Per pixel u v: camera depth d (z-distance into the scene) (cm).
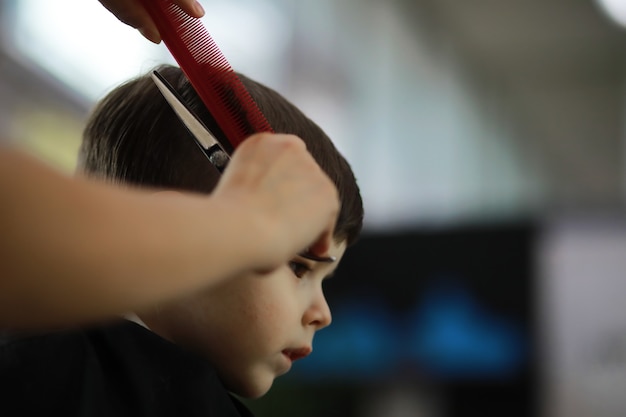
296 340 68
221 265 40
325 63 471
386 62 559
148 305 39
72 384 55
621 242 287
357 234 77
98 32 255
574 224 294
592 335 285
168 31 60
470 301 301
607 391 279
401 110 579
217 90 59
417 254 308
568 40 629
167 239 38
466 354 296
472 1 587
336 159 76
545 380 287
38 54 248
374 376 301
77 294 36
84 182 37
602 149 764
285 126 74
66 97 259
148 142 71
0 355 55
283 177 45
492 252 301
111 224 36
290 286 67
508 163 746
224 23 347
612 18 581
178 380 59
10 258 34
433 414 294
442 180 626
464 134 666
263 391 68
